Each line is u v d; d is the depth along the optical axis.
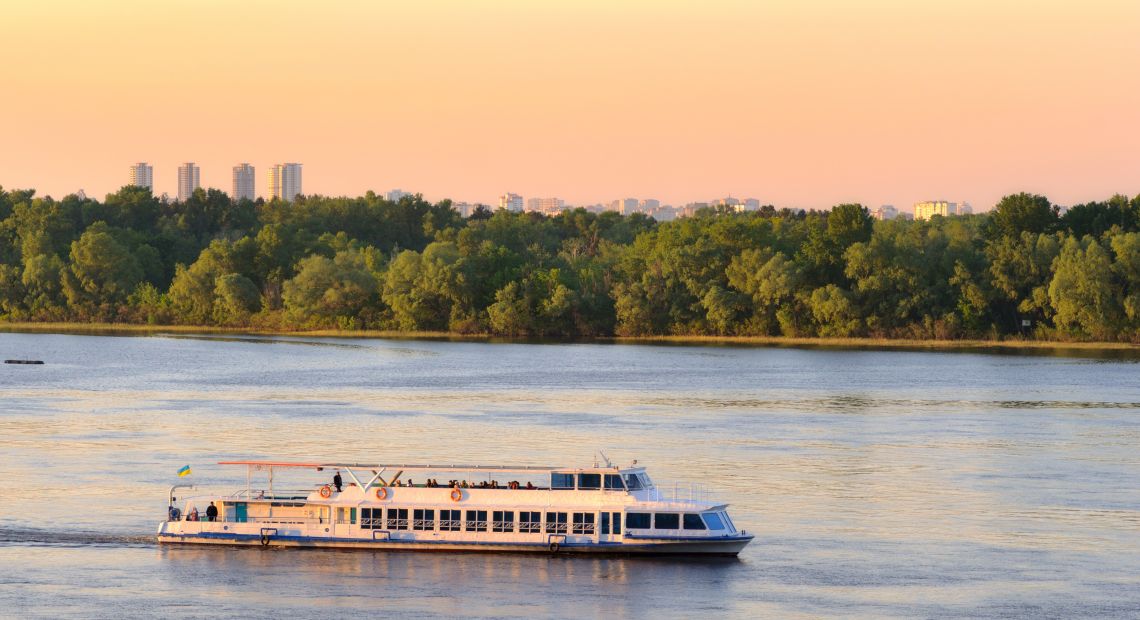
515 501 154.62
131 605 136.38
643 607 135.38
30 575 146.38
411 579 144.62
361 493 157.00
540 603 136.62
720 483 199.38
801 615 133.12
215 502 159.50
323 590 141.00
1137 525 170.75
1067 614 133.62
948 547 159.25
